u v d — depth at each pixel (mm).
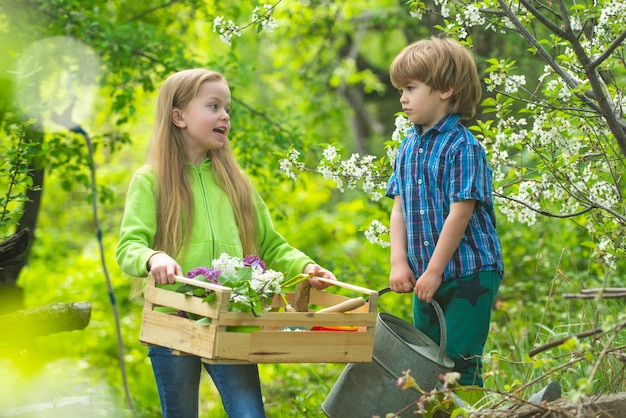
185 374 4398
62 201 17500
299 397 6770
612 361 5047
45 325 5684
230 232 4605
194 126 4645
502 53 9883
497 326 7566
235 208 4699
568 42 4988
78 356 11383
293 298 4703
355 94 20094
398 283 4672
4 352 5730
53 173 9297
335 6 12336
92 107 9930
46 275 15336
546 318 7719
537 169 5176
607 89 4977
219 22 5199
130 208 4508
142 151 18453
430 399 3824
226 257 4109
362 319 4129
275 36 14148
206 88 4672
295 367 9047
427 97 4680
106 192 9156
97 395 7555
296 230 16281
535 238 9180
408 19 11141
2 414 5738
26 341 5676
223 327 3834
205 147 4699
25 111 6832
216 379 4344
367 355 4160
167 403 4422
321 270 4555
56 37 8453
